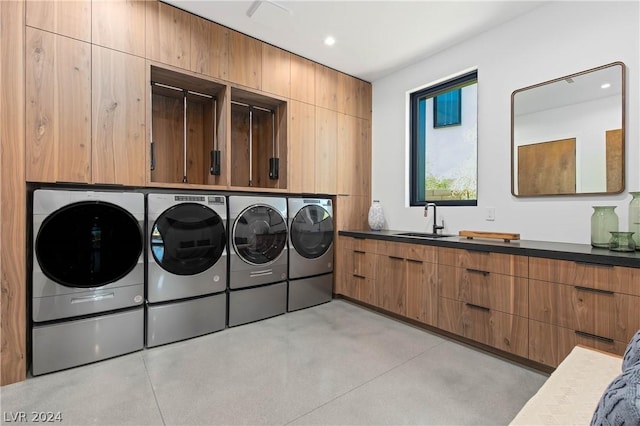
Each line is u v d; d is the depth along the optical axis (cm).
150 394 181
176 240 254
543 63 255
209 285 271
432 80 339
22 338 196
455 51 317
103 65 224
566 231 244
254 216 300
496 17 270
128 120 235
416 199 373
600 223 212
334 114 371
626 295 172
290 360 223
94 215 218
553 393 100
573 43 239
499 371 210
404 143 374
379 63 358
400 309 300
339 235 372
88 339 216
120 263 228
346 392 185
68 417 161
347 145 384
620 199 219
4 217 191
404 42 312
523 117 266
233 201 288
